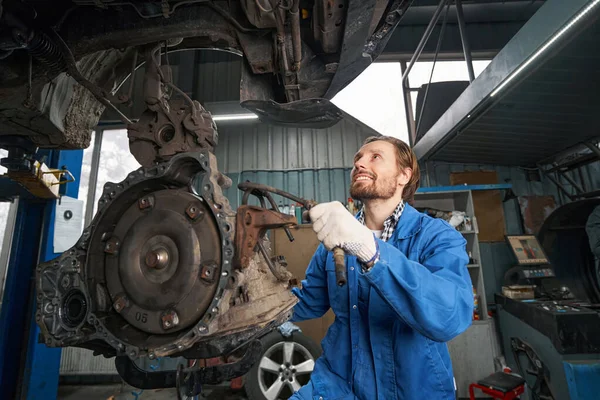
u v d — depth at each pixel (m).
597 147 3.03
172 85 0.97
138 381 0.95
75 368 3.56
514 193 3.72
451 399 1.04
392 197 1.24
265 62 1.11
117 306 0.74
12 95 1.11
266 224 0.72
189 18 1.05
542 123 2.71
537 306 2.48
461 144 3.19
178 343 0.66
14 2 0.87
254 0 0.95
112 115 4.08
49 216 2.22
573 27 1.60
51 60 1.00
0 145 1.42
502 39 4.27
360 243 0.72
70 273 0.80
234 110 3.66
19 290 2.18
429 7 4.26
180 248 0.72
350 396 1.12
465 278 0.94
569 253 3.38
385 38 1.16
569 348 2.13
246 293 0.81
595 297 3.19
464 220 3.23
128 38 1.06
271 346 2.73
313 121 1.34
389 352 1.05
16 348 2.15
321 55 1.18
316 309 1.42
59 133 1.35
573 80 2.10
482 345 2.90
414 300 0.73
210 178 0.74
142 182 0.79
